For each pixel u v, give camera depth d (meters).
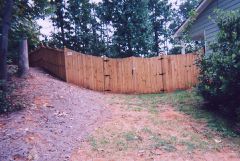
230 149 6.55
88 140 6.61
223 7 12.93
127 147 6.36
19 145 5.81
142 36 24.69
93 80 14.14
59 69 14.32
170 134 7.33
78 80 13.87
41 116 7.62
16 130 6.50
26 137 6.17
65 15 25.86
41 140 6.18
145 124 8.03
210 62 9.07
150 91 14.50
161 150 6.30
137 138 6.90
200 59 9.65
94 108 9.27
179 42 18.25
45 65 15.80
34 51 17.08
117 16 25.12
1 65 8.68
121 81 14.43
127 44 24.97
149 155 6.01
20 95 9.40
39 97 9.42
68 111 8.38
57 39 25.58
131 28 24.41
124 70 14.45
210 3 13.89
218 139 7.13
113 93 13.93
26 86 10.79
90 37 25.97
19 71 12.59
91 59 14.20
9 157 5.39
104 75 14.33
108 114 8.83
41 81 12.00
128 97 12.45
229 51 8.44
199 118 8.67
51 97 9.62
